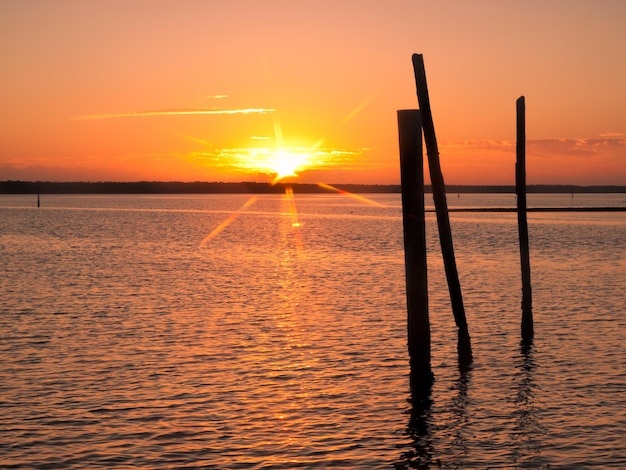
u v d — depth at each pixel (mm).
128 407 17828
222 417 17219
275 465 14477
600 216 156375
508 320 29156
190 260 57656
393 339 25531
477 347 24172
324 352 23594
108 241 79375
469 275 45094
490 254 61000
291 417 17234
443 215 21406
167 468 14281
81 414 17297
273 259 58531
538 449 15305
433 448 15398
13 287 39812
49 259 57938
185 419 17031
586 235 87188
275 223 127500
